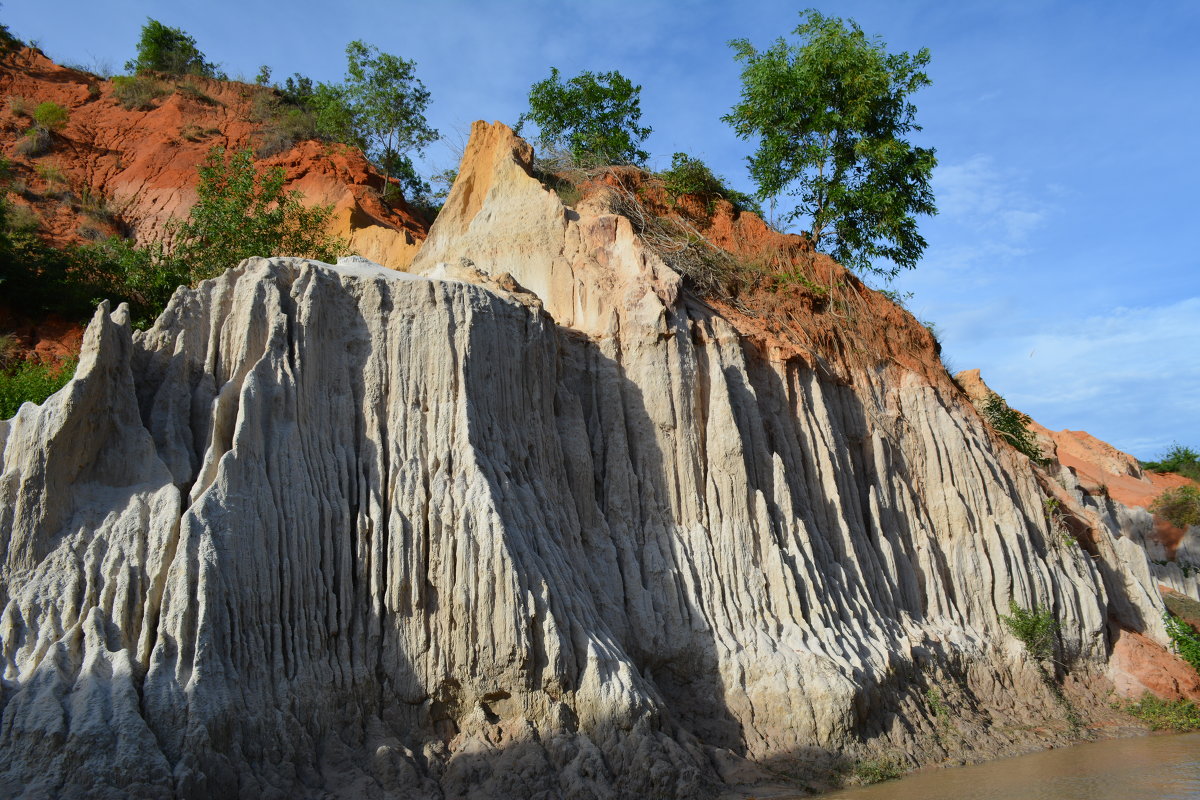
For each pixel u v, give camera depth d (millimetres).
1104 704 26328
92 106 43031
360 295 17859
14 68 43812
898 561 25328
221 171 29688
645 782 15109
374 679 15031
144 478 14555
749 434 22828
